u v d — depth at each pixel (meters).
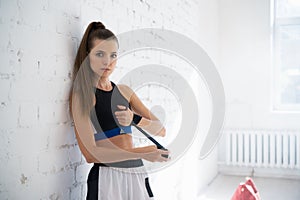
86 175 1.56
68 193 1.44
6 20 1.12
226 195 3.29
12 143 1.16
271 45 4.07
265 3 4.05
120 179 1.39
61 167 1.40
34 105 1.25
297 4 4.02
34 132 1.25
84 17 1.54
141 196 1.42
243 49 4.14
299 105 4.03
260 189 3.46
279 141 3.81
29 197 1.23
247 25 4.13
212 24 3.91
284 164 3.79
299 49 4.03
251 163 3.91
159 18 2.41
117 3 1.84
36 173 1.26
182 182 2.86
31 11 1.22
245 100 4.12
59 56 1.37
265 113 4.04
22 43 1.19
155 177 2.34
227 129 4.06
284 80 4.09
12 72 1.15
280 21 4.08
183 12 2.90
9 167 1.15
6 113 1.13
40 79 1.27
